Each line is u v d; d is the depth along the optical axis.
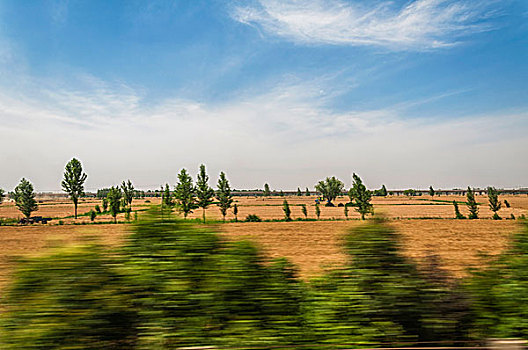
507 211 74.19
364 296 3.88
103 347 3.42
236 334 3.52
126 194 93.25
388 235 4.18
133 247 3.70
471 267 4.20
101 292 3.49
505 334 3.67
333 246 26.89
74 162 61.81
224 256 3.82
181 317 3.55
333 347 3.54
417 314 3.83
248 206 110.62
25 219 55.16
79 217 68.75
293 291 3.84
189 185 47.91
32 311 3.37
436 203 117.56
